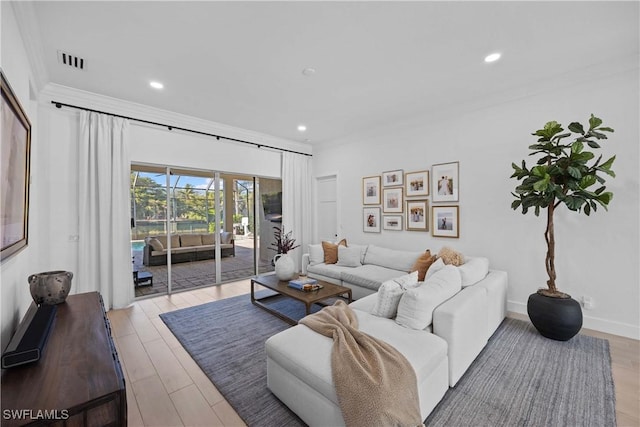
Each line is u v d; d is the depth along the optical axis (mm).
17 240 1799
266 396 1845
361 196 5012
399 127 4398
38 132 2979
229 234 4930
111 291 3457
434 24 2113
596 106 2756
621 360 2207
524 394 1812
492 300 2607
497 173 3389
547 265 2682
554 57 2576
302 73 2857
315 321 1973
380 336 1807
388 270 3914
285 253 4043
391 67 2742
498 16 2021
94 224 3318
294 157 5691
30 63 2371
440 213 3914
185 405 1770
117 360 1200
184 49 2418
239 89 3219
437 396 1700
